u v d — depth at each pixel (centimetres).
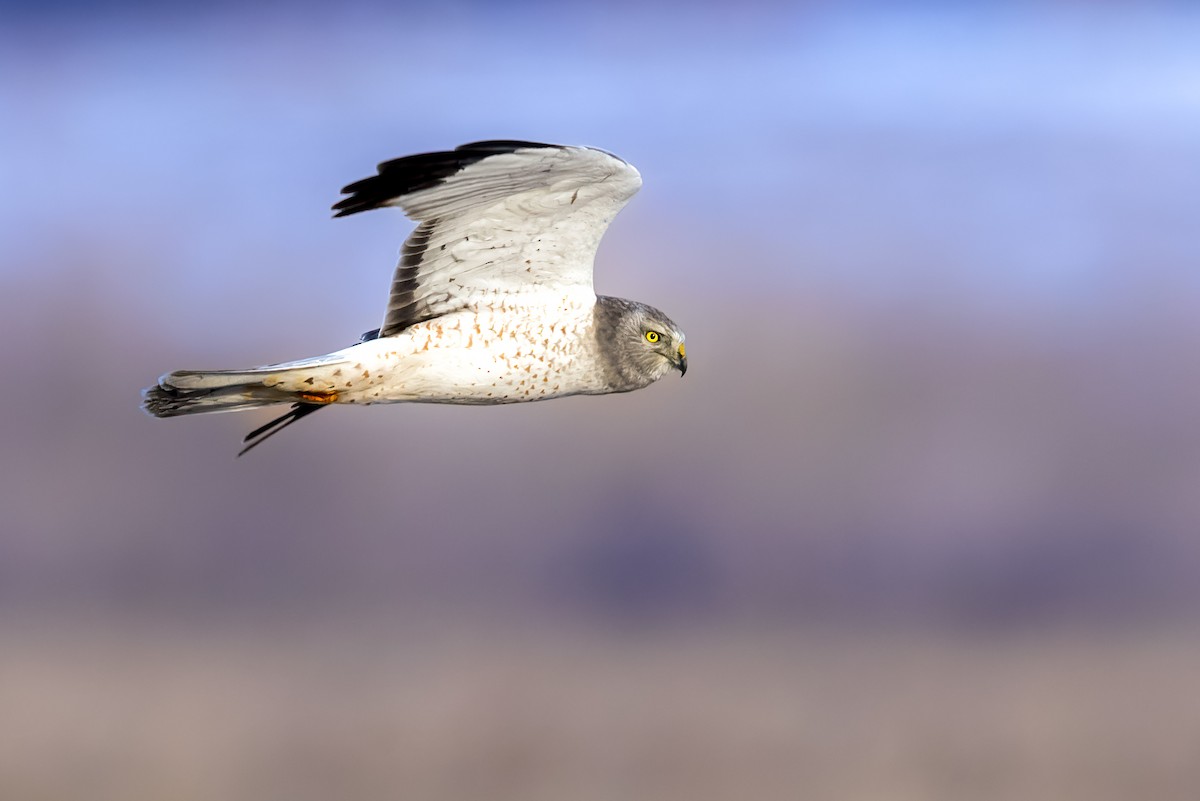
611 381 1032
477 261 966
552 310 993
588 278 994
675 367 1043
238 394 969
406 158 897
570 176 920
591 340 1012
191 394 964
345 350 974
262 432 1001
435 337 976
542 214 947
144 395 958
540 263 976
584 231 962
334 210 913
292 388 974
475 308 982
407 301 971
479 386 991
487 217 945
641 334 1027
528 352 992
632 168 913
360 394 984
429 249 956
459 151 895
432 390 991
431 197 924
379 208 923
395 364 973
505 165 905
